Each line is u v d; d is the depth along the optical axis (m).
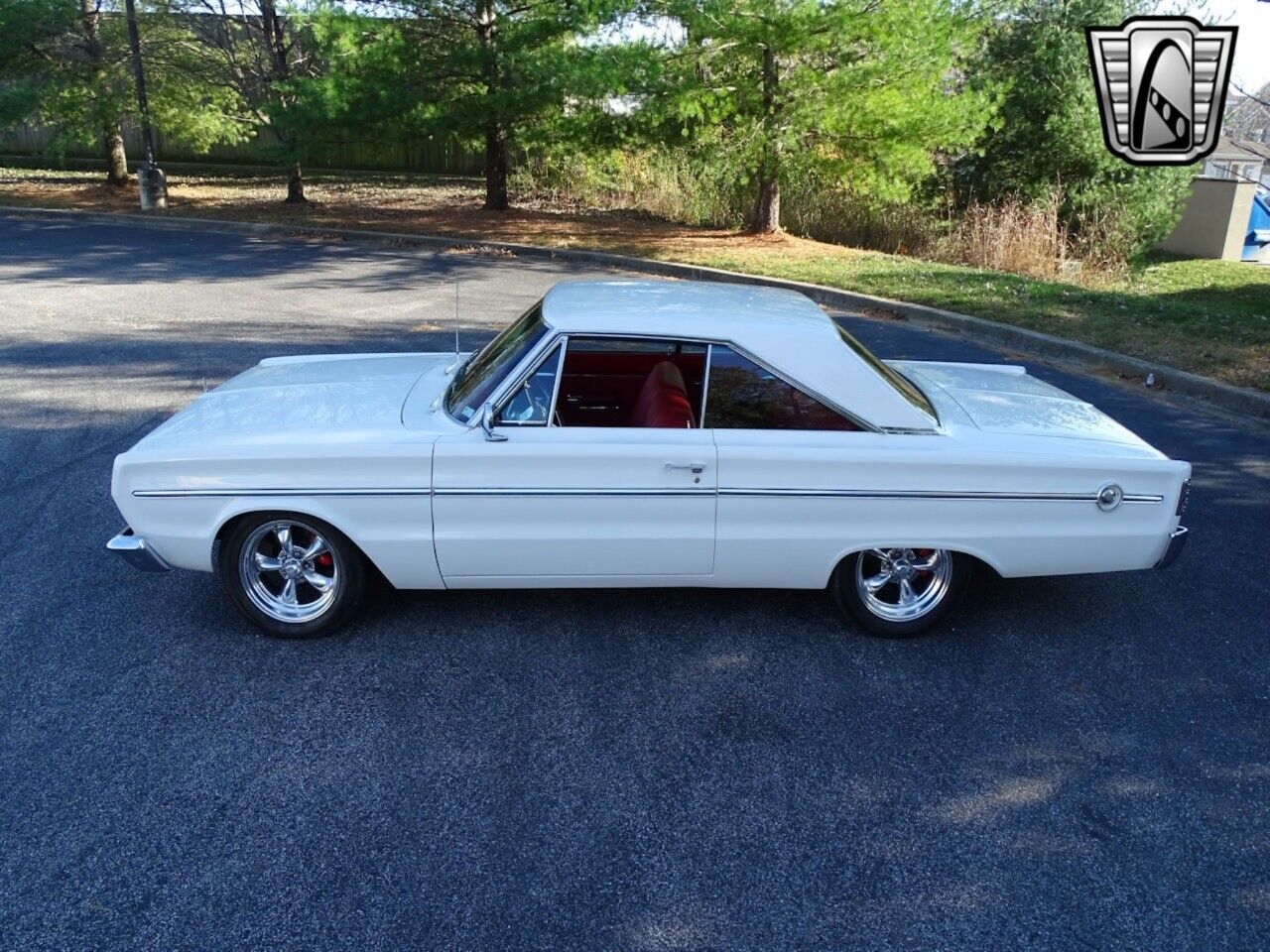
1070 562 4.41
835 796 3.48
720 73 15.87
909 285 13.22
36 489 6.08
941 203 19.75
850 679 4.22
